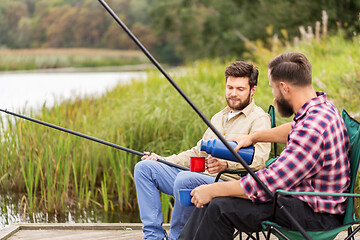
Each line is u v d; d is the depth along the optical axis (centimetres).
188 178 323
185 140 590
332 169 259
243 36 2155
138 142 657
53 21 6769
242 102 332
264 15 1750
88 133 645
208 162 313
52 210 550
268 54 924
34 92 1631
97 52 6525
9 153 641
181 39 2655
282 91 271
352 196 247
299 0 1391
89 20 6675
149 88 952
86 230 412
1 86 1995
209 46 2450
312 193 244
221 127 342
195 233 267
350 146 273
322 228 260
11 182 644
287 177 254
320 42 955
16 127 652
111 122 716
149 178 341
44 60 6016
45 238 390
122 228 416
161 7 2691
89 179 611
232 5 2281
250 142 293
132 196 600
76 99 869
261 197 258
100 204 577
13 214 539
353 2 1209
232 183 262
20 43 6644
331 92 658
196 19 2588
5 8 6731
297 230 255
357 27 1069
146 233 337
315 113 260
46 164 564
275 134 299
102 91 1081
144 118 689
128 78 1159
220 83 913
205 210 271
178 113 682
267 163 327
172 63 4947
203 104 680
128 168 578
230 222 261
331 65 812
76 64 6100
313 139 253
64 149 576
